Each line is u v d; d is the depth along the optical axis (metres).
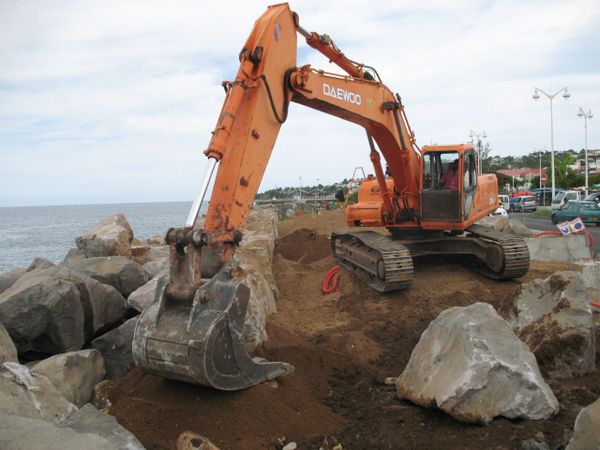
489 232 11.58
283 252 16.72
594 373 6.09
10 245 37.06
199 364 4.92
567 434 4.73
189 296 5.22
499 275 10.93
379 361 7.52
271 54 6.79
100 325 7.75
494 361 5.11
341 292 11.22
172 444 4.92
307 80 7.76
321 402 6.39
